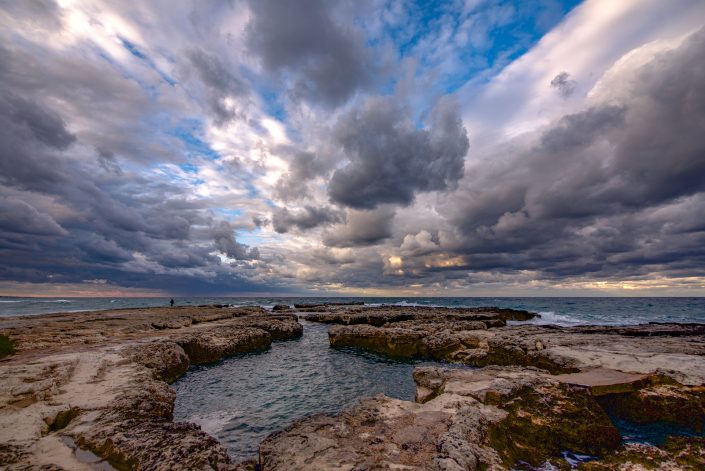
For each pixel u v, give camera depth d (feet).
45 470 22.81
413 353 87.76
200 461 23.63
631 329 100.94
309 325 153.38
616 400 42.68
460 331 95.91
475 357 76.48
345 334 100.42
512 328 110.32
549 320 166.40
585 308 260.62
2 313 183.42
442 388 43.62
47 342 65.67
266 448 27.07
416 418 31.96
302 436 28.45
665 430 38.24
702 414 38.78
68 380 42.16
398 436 28.12
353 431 29.37
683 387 42.98
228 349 84.64
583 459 29.73
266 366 74.95
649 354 56.44
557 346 68.49
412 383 61.77
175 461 23.45
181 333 87.76
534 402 35.96
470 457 24.22
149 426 29.63
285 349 96.43
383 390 57.52
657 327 109.60
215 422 43.57
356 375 67.41
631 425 39.65
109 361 52.03
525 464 28.32
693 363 49.57
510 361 69.31
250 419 44.60
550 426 32.48
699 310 233.96
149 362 57.11
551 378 44.75
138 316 131.64
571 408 34.73
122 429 28.63
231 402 51.29
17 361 48.16
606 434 32.32
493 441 29.40
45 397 36.17
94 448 26.13
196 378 64.69
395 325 114.93
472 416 31.24
